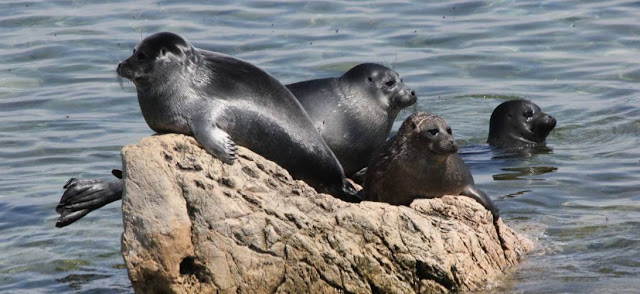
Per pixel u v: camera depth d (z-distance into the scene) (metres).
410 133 44.00
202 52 44.47
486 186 57.69
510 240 44.81
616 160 62.19
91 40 85.50
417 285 39.66
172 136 41.12
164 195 39.31
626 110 72.06
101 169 60.41
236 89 43.34
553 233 48.69
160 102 42.34
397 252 39.47
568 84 78.25
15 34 87.56
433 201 42.91
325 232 39.38
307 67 78.81
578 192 55.91
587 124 70.19
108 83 76.75
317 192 45.50
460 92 77.19
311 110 51.81
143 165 39.59
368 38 86.88
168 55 42.44
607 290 40.81
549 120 67.31
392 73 53.19
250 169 40.81
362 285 39.25
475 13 94.12
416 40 86.50
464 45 85.81
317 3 96.38
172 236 39.12
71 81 77.19
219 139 41.16
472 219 42.62
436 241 39.81
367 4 96.62
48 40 85.69
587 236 48.12
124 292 44.34
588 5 95.69
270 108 43.75
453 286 39.97
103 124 68.81
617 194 55.28
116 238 50.72
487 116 73.38
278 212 39.56
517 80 79.44
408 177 44.28
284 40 85.62
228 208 39.31
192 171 40.06
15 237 50.94
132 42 84.75
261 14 93.06
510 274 42.88
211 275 39.16
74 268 47.22
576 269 43.56
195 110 42.25
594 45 85.81
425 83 78.38
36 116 70.19
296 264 39.09
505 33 88.81
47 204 55.03
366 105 52.53
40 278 46.09
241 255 39.09
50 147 64.31
